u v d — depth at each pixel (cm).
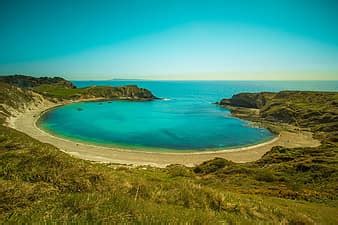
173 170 3444
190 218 846
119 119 14488
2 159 1080
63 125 12319
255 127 12775
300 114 13900
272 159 6519
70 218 641
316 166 4797
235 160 7638
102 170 1274
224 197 1336
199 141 9856
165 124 13138
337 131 11238
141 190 1180
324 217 1942
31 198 802
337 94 16625
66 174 1066
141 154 7781
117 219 682
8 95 15925
